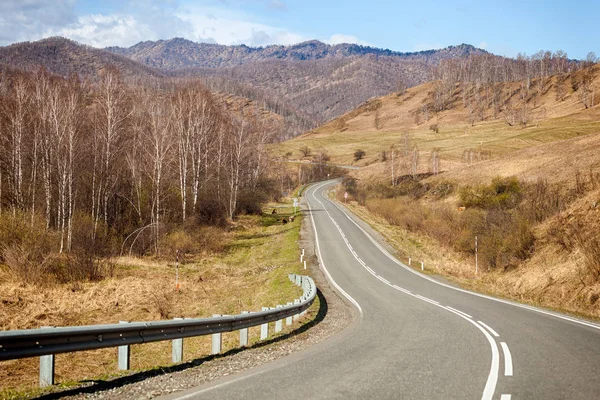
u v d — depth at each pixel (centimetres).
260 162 8806
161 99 8100
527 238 3272
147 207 4688
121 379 784
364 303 2023
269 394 689
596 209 3000
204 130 5447
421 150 14675
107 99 4316
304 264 3444
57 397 682
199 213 5431
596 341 1130
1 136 4144
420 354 979
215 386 733
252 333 1689
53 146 3956
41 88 4622
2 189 4206
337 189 10806
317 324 1575
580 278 2120
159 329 893
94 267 2883
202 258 4028
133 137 5038
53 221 4231
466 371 831
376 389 717
